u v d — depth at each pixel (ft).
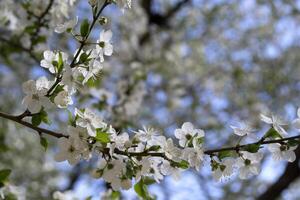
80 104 16.89
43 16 13.20
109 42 8.35
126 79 23.40
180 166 8.43
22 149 25.44
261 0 34.32
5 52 16.21
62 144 8.05
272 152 8.54
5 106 25.80
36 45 14.23
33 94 8.02
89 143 8.09
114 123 18.22
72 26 8.24
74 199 14.65
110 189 13.41
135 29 29.37
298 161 24.27
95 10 8.10
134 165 8.41
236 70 33.40
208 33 36.45
